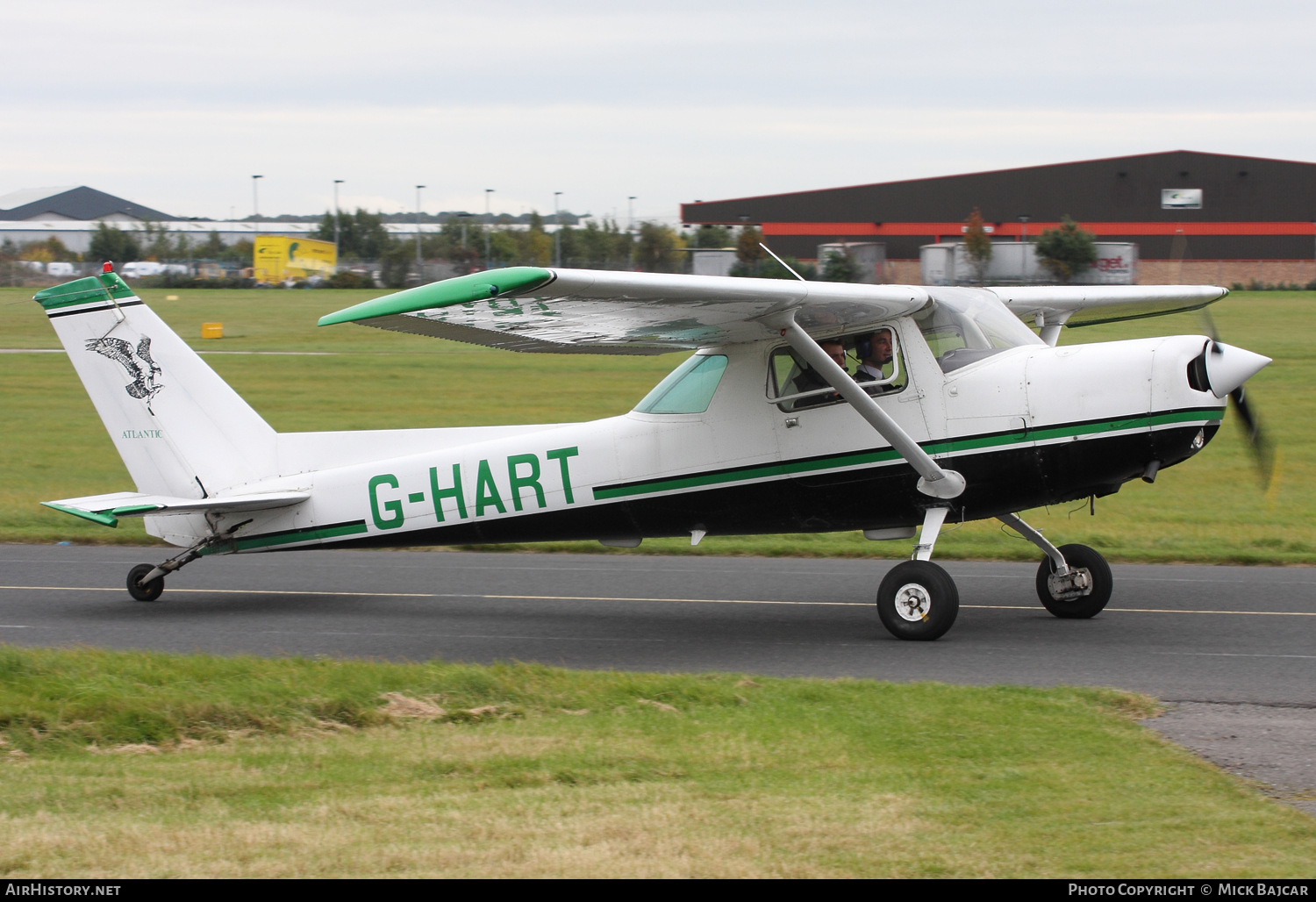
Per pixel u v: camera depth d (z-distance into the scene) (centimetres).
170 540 2662
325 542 2569
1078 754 1399
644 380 7150
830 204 15388
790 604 2552
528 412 5959
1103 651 2030
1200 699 1700
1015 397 2083
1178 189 14712
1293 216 14500
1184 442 2019
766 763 1364
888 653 2056
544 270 1627
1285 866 1064
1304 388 6225
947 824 1166
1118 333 7331
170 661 1856
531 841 1122
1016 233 15062
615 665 2030
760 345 2239
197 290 15975
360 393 6631
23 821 1199
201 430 2602
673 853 1089
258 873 1051
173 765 1397
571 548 3338
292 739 1509
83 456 4981
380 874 1047
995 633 2202
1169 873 1049
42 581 2941
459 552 3350
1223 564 2917
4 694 1623
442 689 1697
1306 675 1842
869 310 2077
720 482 2272
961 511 2180
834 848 1103
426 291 1691
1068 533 3300
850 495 2208
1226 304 11219
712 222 15638
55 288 2598
